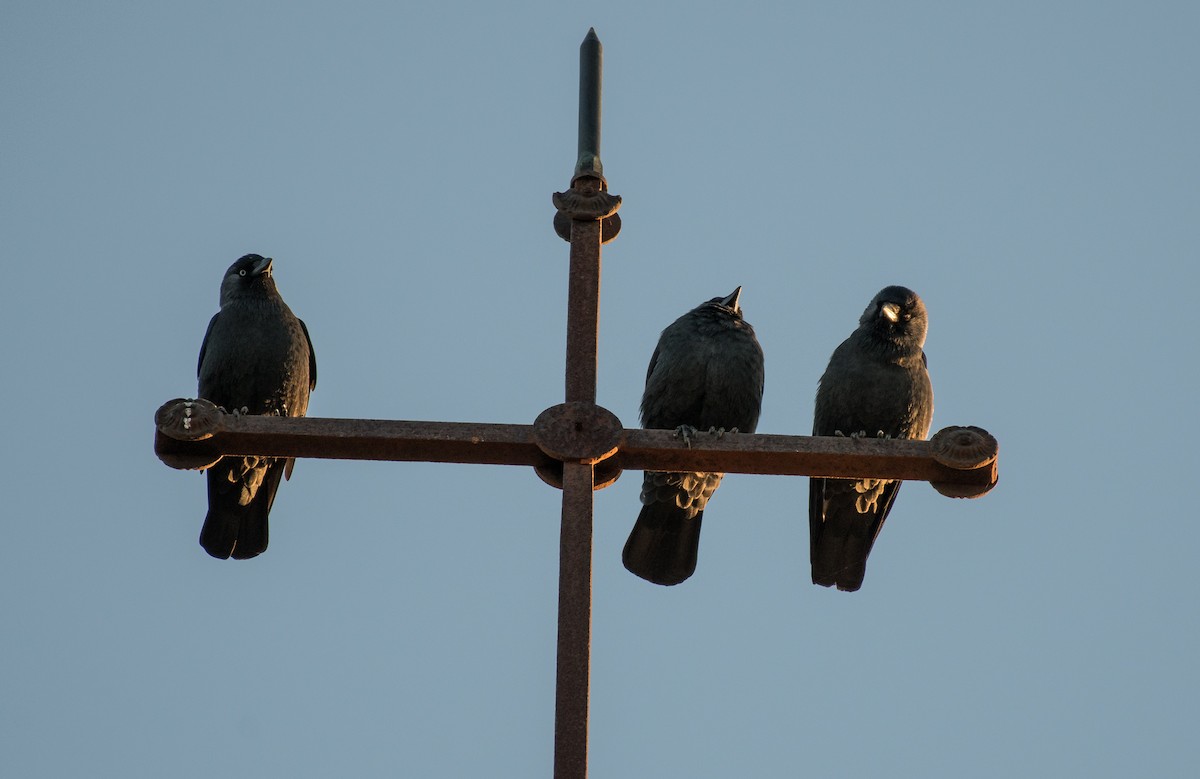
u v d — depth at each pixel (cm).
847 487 1523
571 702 857
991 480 995
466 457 972
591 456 948
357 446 971
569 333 995
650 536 1509
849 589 1554
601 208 1030
